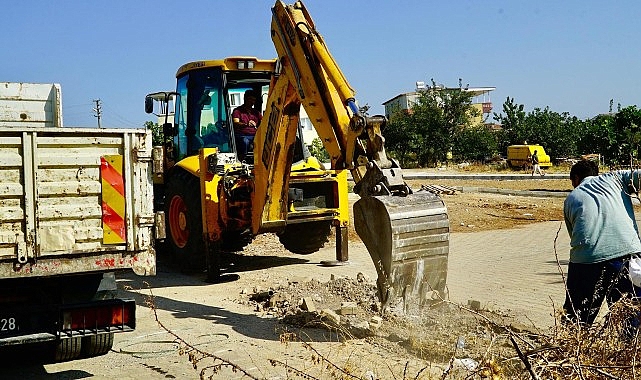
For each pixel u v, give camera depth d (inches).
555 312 204.7
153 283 420.2
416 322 270.2
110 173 226.1
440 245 280.8
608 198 228.1
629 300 189.8
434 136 2325.3
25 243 214.1
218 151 439.5
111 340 254.2
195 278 437.1
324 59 322.0
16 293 226.8
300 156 457.4
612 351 177.2
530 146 1854.1
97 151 224.7
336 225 461.1
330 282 371.2
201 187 422.3
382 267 270.5
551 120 2263.8
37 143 215.5
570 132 2188.7
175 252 463.2
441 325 267.7
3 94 290.2
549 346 176.9
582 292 226.4
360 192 293.7
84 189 222.2
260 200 401.7
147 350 271.1
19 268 214.5
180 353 213.6
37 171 215.6
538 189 1120.2
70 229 220.1
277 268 459.2
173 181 458.6
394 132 2400.3
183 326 307.6
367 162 292.5
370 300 332.8
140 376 240.2
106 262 226.1
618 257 220.1
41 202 216.5
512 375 177.9
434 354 238.7
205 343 278.1
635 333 178.2
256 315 326.3
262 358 253.4
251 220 415.8
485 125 2518.5
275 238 604.1
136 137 229.6
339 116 311.3
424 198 282.4
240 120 461.1
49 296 231.5
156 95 513.0
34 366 255.8
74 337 223.9
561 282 376.8
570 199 233.9
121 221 227.6
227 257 512.1
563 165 1972.2
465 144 2319.1
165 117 519.2
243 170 421.7
